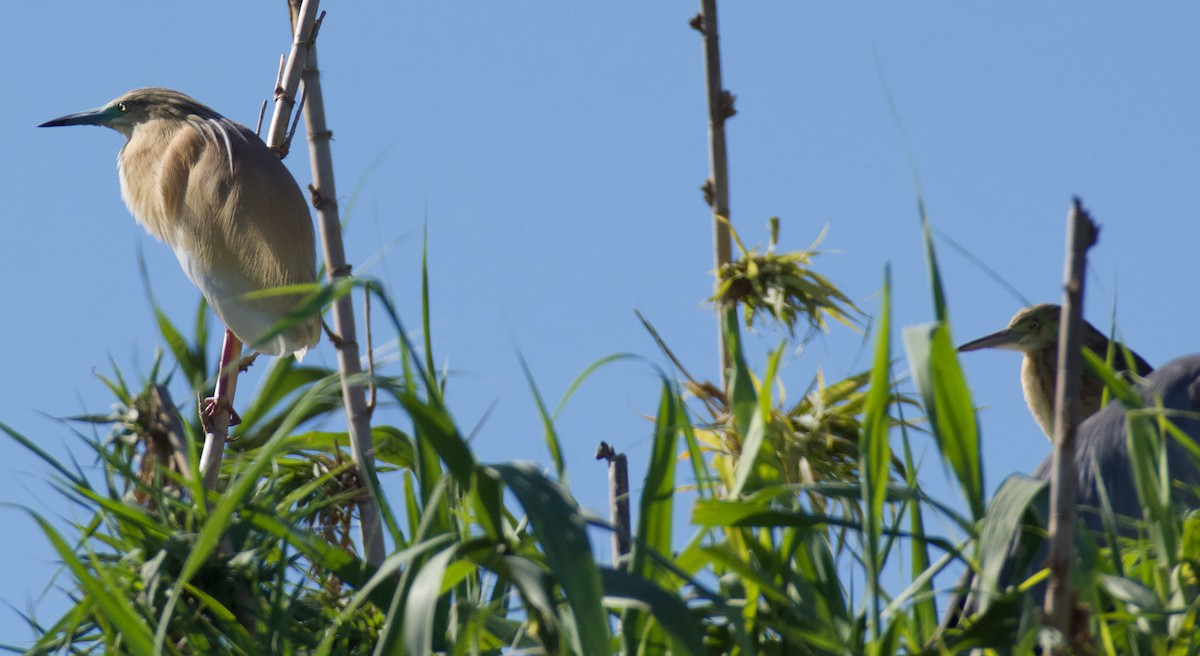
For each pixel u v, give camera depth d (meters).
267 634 8.12
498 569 7.10
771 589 7.50
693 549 7.65
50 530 7.00
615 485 9.95
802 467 10.69
